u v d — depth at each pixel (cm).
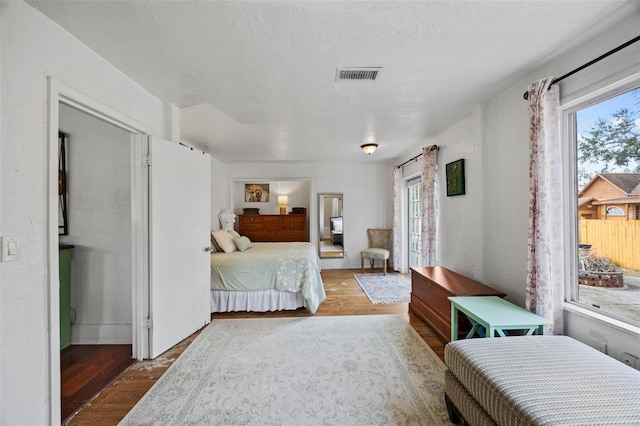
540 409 104
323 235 603
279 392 186
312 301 334
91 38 162
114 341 258
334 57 186
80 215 256
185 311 268
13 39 128
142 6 136
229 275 342
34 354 137
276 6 137
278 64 194
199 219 289
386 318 320
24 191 133
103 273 258
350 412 167
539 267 192
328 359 228
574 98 177
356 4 136
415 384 195
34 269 137
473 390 133
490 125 262
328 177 604
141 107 226
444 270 326
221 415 165
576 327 179
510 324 176
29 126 135
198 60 188
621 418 98
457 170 318
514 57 188
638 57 142
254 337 271
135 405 175
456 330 221
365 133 370
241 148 454
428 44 172
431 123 329
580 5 138
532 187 197
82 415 167
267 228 660
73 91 160
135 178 229
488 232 268
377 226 612
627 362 149
